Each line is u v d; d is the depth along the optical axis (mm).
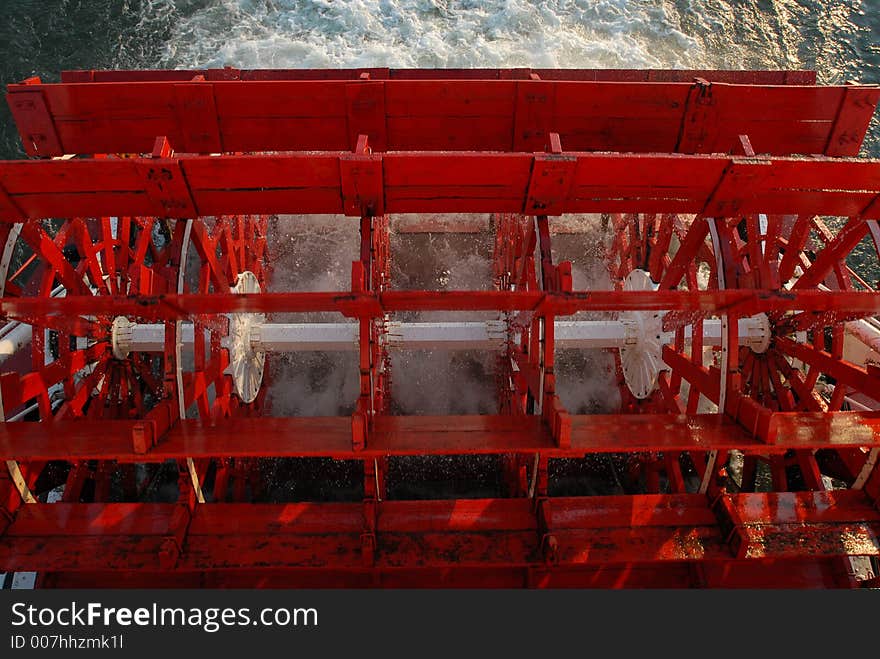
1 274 8539
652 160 8289
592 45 19312
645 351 10969
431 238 15156
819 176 8438
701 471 9953
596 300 7855
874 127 16969
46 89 9961
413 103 10227
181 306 7930
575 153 8375
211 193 8539
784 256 10867
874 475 8711
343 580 9086
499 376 12336
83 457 7543
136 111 10180
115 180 8273
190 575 8992
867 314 8750
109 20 18641
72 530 8344
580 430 8078
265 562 8234
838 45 19484
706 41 19516
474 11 19953
